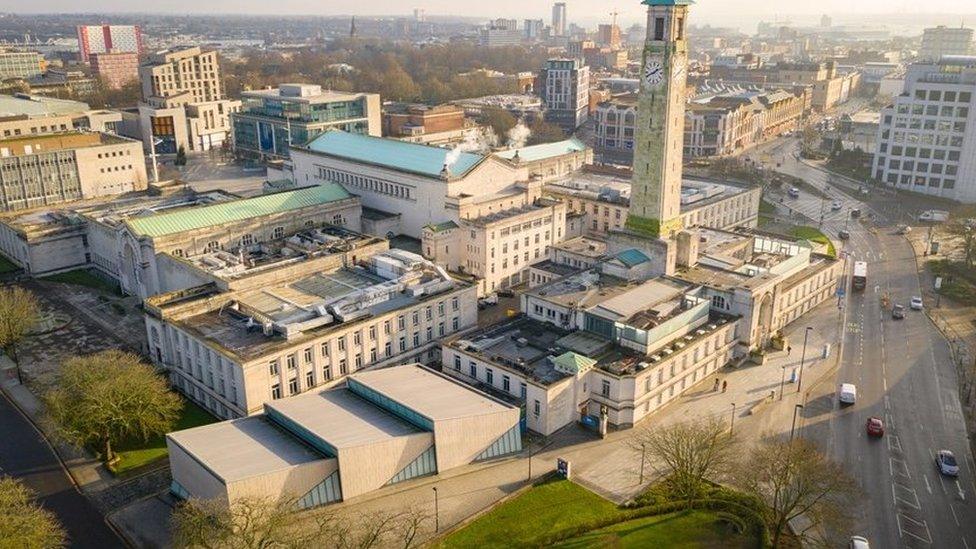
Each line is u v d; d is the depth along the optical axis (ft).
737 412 414.21
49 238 618.85
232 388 396.16
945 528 319.27
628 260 499.92
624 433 392.47
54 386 436.76
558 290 482.28
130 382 368.48
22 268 635.66
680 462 328.70
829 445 380.99
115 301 571.69
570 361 396.16
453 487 345.51
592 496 339.57
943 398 428.97
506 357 420.77
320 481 322.55
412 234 645.51
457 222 595.88
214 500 283.38
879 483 350.64
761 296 472.03
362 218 652.48
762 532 311.27
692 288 479.00
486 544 306.14
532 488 345.92
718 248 560.61
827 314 551.59
